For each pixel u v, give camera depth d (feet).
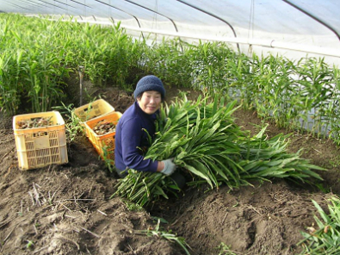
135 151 9.46
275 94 13.78
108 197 9.80
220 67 17.19
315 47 13.37
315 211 8.73
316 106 13.30
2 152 12.03
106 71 18.39
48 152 10.73
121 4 25.17
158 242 7.88
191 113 10.74
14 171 10.75
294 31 16.05
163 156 9.76
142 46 20.38
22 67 14.35
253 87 15.02
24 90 16.70
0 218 8.80
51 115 12.01
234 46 19.75
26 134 10.29
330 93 13.50
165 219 9.74
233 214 8.87
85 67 17.11
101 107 14.19
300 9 13.91
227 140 10.33
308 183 11.24
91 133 12.05
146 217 8.96
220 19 19.19
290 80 14.26
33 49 16.19
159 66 19.72
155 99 9.42
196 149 9.91
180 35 21.11
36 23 26.94
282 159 10.74
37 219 8.58
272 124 15.16
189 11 20.12
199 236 8.86
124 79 19.38
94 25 22.53
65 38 18.84
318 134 13.61
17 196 9.61
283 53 17.29
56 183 10.04
